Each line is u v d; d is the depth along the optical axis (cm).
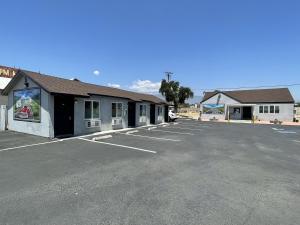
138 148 1134
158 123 2942
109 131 1836
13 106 1678
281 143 1438
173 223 421
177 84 5041
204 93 4912
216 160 921
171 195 550
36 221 419
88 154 977
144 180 654
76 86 1700
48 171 721
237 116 4456
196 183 638
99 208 474
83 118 1622
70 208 471
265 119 4062
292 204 512
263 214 463
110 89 2269
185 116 5400
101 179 654
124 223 417
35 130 1474
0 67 2306
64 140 1327
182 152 1065
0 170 725
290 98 3950
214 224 422
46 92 1384
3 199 510
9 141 1257
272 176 718
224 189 597
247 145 1321
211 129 2348
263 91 4366
